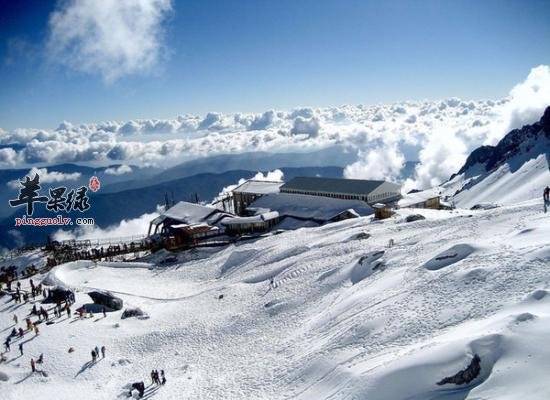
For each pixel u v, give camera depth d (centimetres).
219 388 3503
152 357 4591
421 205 9831
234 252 7406
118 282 7138
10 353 4625
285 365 3488
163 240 8762
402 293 3672
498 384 2100
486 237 4444
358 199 9488
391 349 2869
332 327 3816
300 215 9169
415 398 2256
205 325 5072
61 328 5194
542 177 18400
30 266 8600
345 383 2684
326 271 5394
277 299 5169
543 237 3678
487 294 3005
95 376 4231
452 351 2359
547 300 2598
